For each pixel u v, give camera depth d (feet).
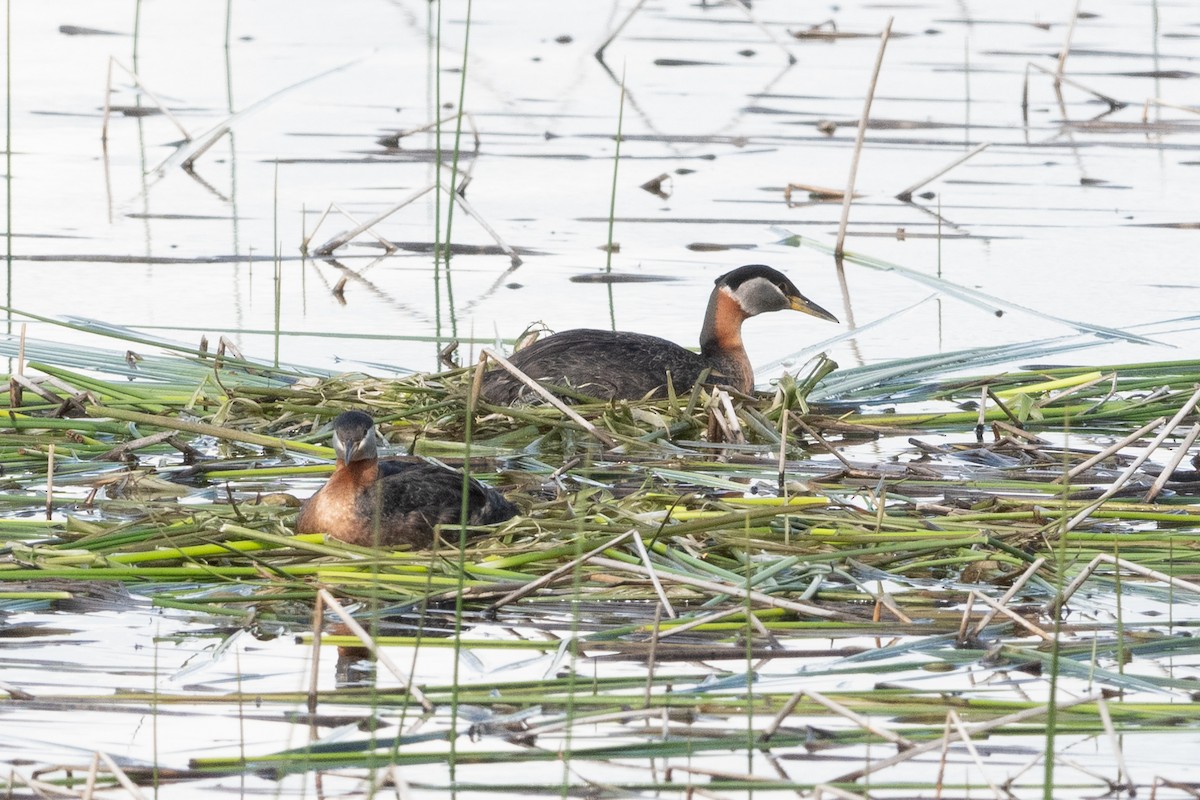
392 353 56.85
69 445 46.03
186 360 53.93
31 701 30.22
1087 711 30.22
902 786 27.53
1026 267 69.26
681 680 31.68
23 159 82.84
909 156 87.25
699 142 89.35
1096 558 34.73
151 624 34.32
